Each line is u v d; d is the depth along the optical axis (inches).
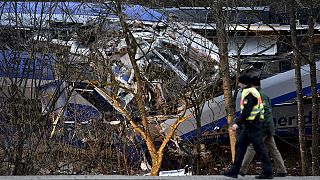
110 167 1752.0
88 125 1785.2
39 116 1535.4
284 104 2187.5
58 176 1095.0
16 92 1530.5
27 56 1614.2
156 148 1844.2
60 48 1678.2
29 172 1469.0
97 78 1724.9
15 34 1615.4
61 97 1865.2
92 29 1733.5
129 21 1955.0
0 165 1438.2
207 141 1978.3
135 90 1845.5
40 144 1549.0
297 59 1758.1
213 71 1798.7
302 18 2311.8
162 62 1929.1
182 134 1913.1
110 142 1780.3
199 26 2049.7
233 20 1894.7
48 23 1662.2
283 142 2226.9
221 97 2001.7
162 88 1879.9
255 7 2116.1
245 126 1047.0
